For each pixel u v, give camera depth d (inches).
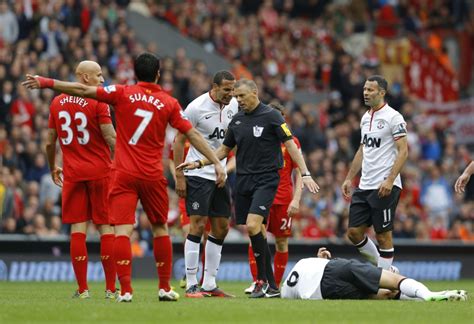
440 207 3344.0
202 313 1235.2
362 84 3722.9
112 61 3161.9
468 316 1222.9
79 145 1537.9
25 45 3016.7
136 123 1362.0
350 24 4320.9
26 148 2714.1
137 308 1289.4
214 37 3860.7
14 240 2372.0
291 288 1519.4
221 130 1679.4
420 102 4047.7
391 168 1722.4
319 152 3097.9
